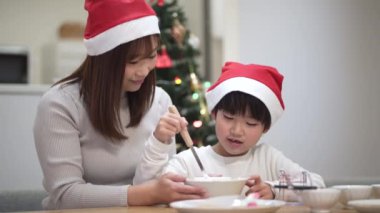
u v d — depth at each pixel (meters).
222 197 0.94
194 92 2.89
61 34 4.73
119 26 1.22
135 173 1.31
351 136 3.42
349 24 3.43
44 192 1.87
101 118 1.28
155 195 1.08
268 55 3.39
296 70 3.38
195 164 1.39
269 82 1.40
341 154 3.41
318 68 3.41
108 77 1.26
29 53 4.47
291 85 3.37
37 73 4.95
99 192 1.14
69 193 1.17
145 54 1.24
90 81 1.30
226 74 1.43
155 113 1.45
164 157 1.24
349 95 3.42
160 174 1.23
